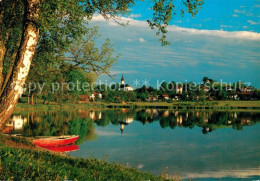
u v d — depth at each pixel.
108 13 12.46
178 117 76.69
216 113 95.75
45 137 26.80
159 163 21.88
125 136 38.31
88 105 113.25
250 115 87.31
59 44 17.05
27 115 64.19
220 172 19.41
